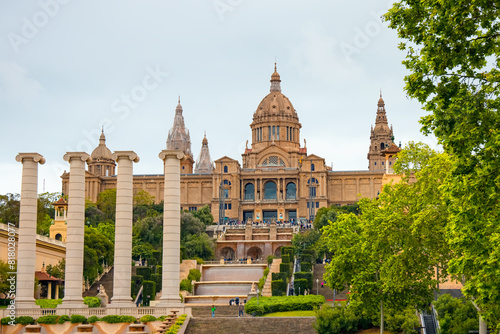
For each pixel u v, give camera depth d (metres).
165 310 84.81
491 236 48.59
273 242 197.00
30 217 88.62
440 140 48.84
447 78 48.38
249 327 84.38
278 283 125.56
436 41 47.38
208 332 82.81
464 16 46.12
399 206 79.56
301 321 85.75
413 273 82.50
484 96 46.88
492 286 48.41
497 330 55.53
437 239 73.62
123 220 86.75
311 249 157.75
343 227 86.75
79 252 87.19
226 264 165.38
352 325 82.69
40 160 89.69
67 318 83.69
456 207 51.91
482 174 46.62
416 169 84.50
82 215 88.12
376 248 78.19
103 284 139.62
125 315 83.75
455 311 75.00
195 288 146.00
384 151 141.88
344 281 84.94
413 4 49.00
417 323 80.38
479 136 47.09
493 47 46.84
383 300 79.25
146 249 166.62
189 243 179.38
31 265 87.94
